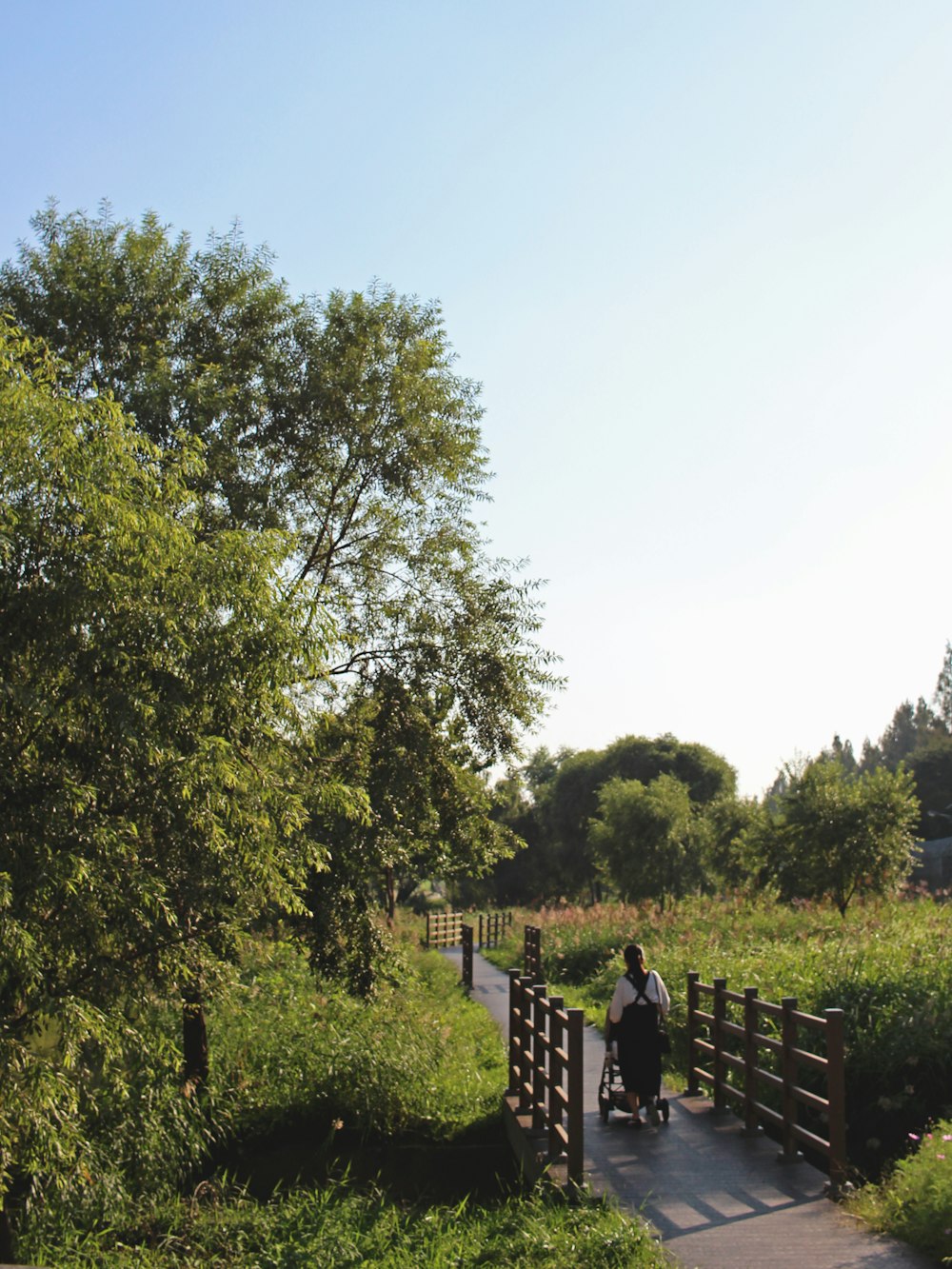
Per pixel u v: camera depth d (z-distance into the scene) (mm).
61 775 6512
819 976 13445
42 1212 7270
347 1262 7695
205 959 8102
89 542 6711
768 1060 11547
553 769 87188
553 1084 9227
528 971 22078
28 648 6602
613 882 42750
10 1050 6027
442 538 14336
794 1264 6285
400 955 14266
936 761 71938
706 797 71188
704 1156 8977
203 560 7160
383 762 12984
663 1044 10133
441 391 14336
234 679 7148
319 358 14094
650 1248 6520
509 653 14008
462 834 14266
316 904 12211
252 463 13445
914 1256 6336
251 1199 9594
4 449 6504
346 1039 12727
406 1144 11414
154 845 7402
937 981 12258
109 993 6863
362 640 13719
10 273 13320
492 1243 7434
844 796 26594
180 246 14047
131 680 6770
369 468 14023
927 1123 9773
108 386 12500
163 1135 8312
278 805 7695
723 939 20844
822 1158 9430
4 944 5707
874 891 26344
